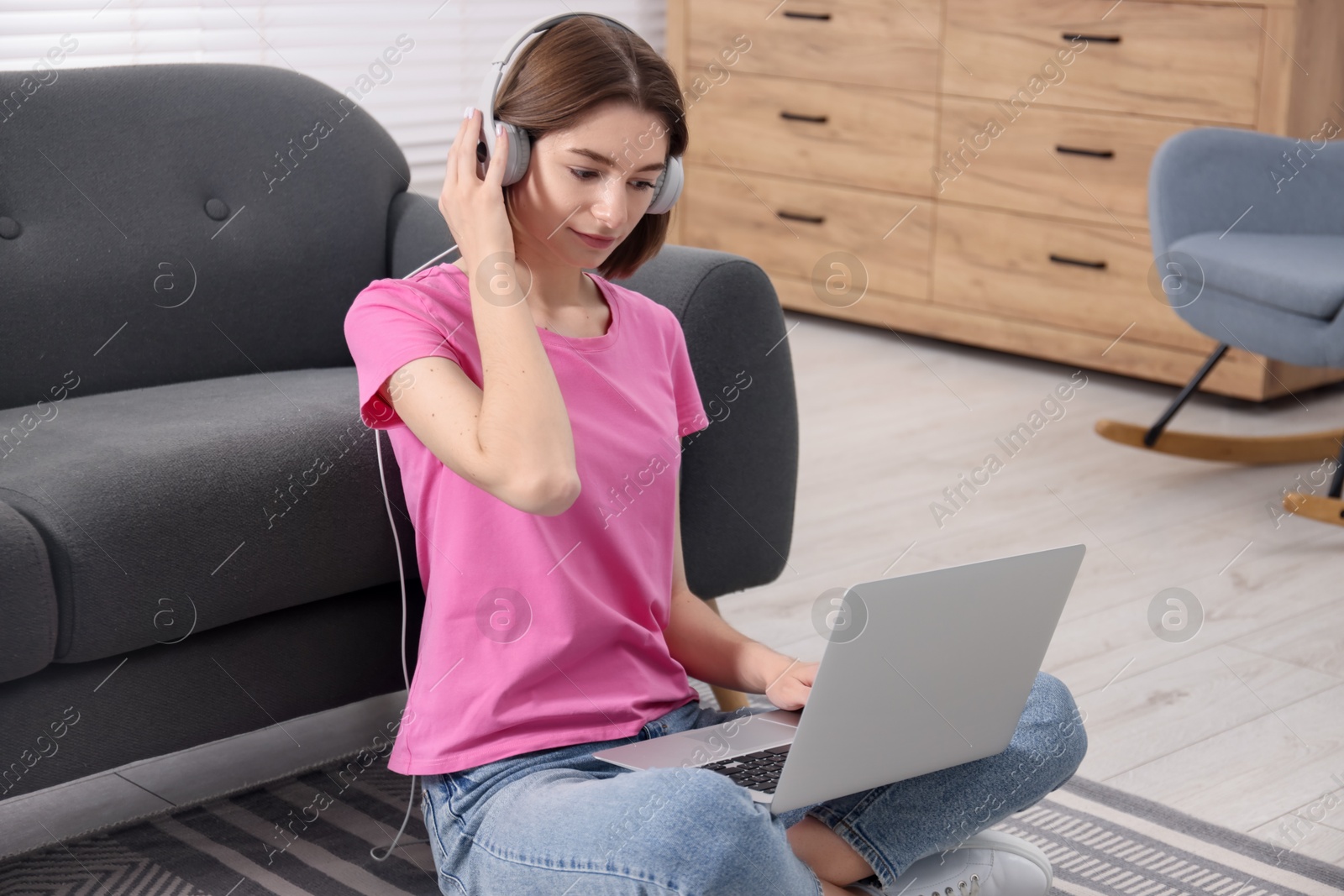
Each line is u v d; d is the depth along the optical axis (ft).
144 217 5.94
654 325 4.40
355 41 10.40
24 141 5.79
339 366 6.46
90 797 5.14
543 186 3.80
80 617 4.29
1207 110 10.28
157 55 9.41
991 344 11.98
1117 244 10.98
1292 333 8.47
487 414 3.61
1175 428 10.04
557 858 3.39
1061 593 3.65
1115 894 4.57
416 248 6.45
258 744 5.61
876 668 3.40
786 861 3.34
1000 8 11.33
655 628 4.18
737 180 13.60
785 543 5.91
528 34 3.80
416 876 4.61
